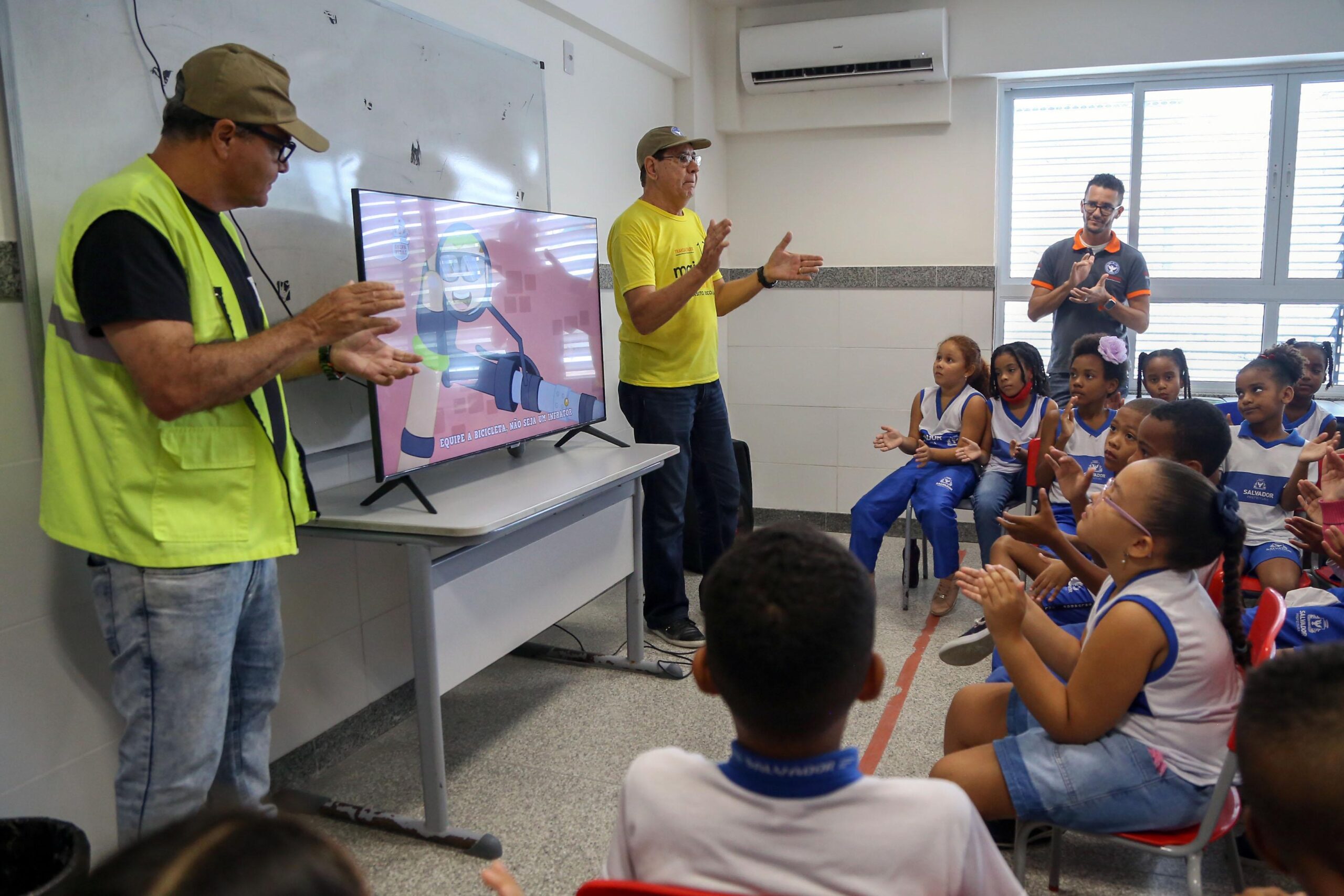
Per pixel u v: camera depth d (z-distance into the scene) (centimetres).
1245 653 151
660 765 92
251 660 183
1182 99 437
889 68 436
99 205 149
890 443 364
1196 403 226
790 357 493
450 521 199
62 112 175
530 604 244
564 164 352
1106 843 205
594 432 296
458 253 236
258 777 189
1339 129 422
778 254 326
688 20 439
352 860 50
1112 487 152
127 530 155
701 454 347
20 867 150
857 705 277
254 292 177
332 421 243
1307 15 397
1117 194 403
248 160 162
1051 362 430
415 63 264
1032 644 172
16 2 166
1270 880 190
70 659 183
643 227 310
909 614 357
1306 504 217
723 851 87
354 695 257
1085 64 423
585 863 201
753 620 85
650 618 338
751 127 472
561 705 281
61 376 155
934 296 465
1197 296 447
